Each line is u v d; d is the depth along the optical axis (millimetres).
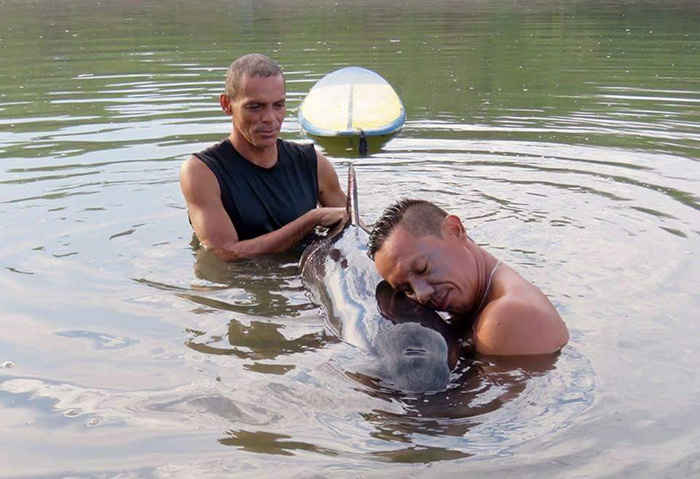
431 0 20656
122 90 9492
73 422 3074
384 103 7973
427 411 3068
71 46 13000
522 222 5219
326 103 8023
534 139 7332
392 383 3219
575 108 8547
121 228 5289
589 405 3082
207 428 3018
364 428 2979
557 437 2879
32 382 3389
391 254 3664
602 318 3838
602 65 11070
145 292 4344
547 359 3428
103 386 3350
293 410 3119
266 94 5062
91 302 4211
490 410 3061
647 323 3779
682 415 3000
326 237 4777
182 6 19594
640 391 3180
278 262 4820
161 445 2908
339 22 16125
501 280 3693
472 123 8000
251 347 3682
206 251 4957
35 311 4094
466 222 5230
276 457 2811
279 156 5418
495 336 3430
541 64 11258
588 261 4559
